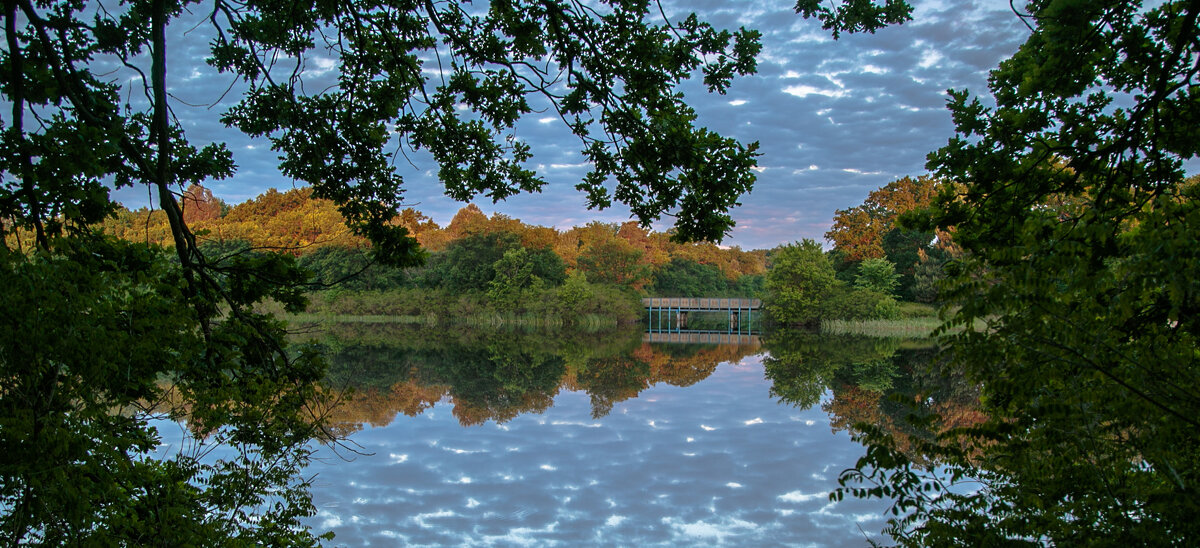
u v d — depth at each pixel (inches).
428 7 246.7
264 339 231.6
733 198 234.8
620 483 350.3
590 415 539.8
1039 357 117.2
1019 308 110.1
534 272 2274.9
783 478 358.6
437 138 301.9
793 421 512.7
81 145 152.3
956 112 179.5
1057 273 110.9
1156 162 152.9
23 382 116.4
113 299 136.6
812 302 1862.7
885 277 2011.6
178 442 299.0
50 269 118.0
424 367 896.3
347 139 294.5
